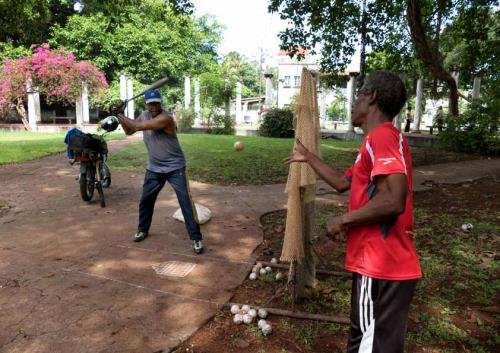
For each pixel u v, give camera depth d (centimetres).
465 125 1495
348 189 232
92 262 427
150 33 2664
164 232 521
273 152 1270
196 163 1055
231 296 359
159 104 433
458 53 2212
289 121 1992
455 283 386
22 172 933
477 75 1797
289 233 328
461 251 466
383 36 1459
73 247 469
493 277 399
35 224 554
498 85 1462
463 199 725
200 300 350
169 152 446
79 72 2039
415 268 192
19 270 406
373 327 193
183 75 2869
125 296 355
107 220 571
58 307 336
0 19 1528
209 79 2253
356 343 203
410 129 2456
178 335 299
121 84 2173
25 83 2008
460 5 1498
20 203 665
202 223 559
